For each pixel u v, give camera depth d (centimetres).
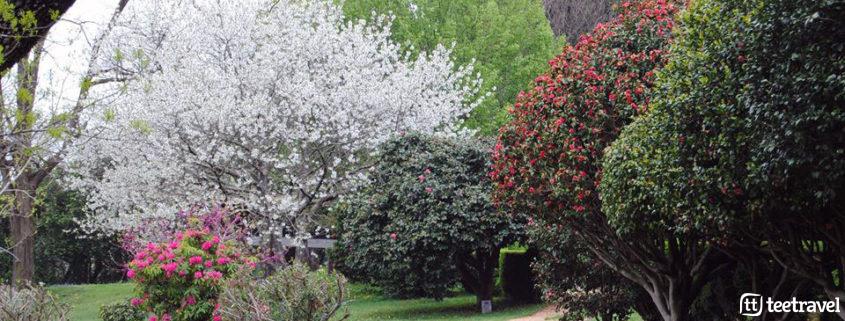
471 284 1653
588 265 949
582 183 790
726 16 550
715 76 552
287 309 734
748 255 766
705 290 898
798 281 760
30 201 1869
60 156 1691
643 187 652
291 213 1609
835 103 459
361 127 1708
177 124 1575
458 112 1928
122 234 1956
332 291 773
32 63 586
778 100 483
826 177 477
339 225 1806
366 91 1694
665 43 798
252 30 1716
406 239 1505
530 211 879
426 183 1507
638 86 762
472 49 2314
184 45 1700
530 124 854
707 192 571
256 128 1562
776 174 499
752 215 558
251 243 1603
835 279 799
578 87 807
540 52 2406
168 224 1698
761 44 500
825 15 455
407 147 1611
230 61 1700
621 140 704
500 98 2380
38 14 270
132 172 1627
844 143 466
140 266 977
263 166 1647
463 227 1463
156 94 1530
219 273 965
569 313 976
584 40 859
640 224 709
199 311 952
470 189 1498
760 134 506
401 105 1734
